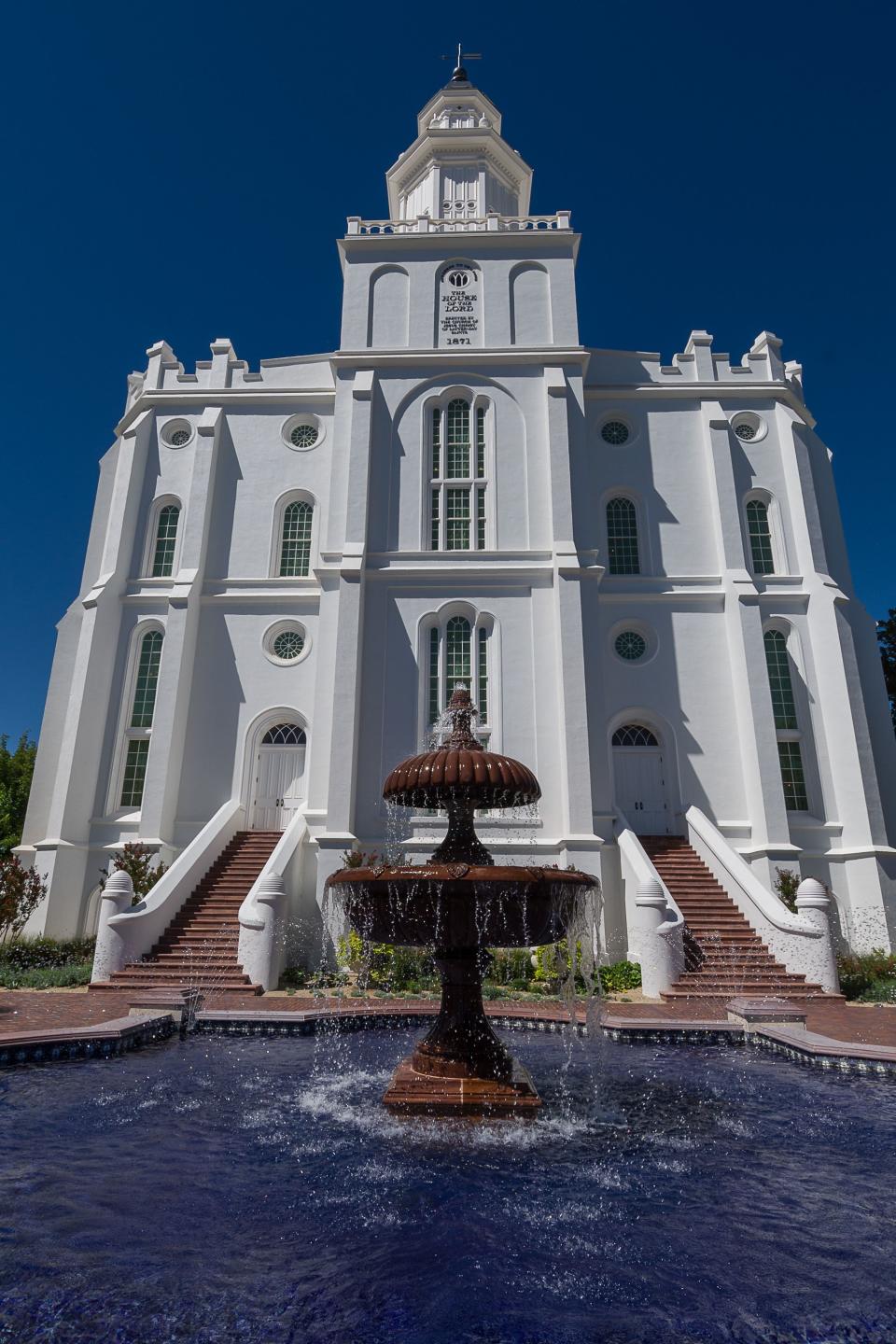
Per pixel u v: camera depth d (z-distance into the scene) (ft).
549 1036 34.12
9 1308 10.36
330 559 65.51
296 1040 31.71
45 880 59.31
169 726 63.31
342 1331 9.98
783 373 75.82
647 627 68.08
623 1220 13.93
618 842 56.39
